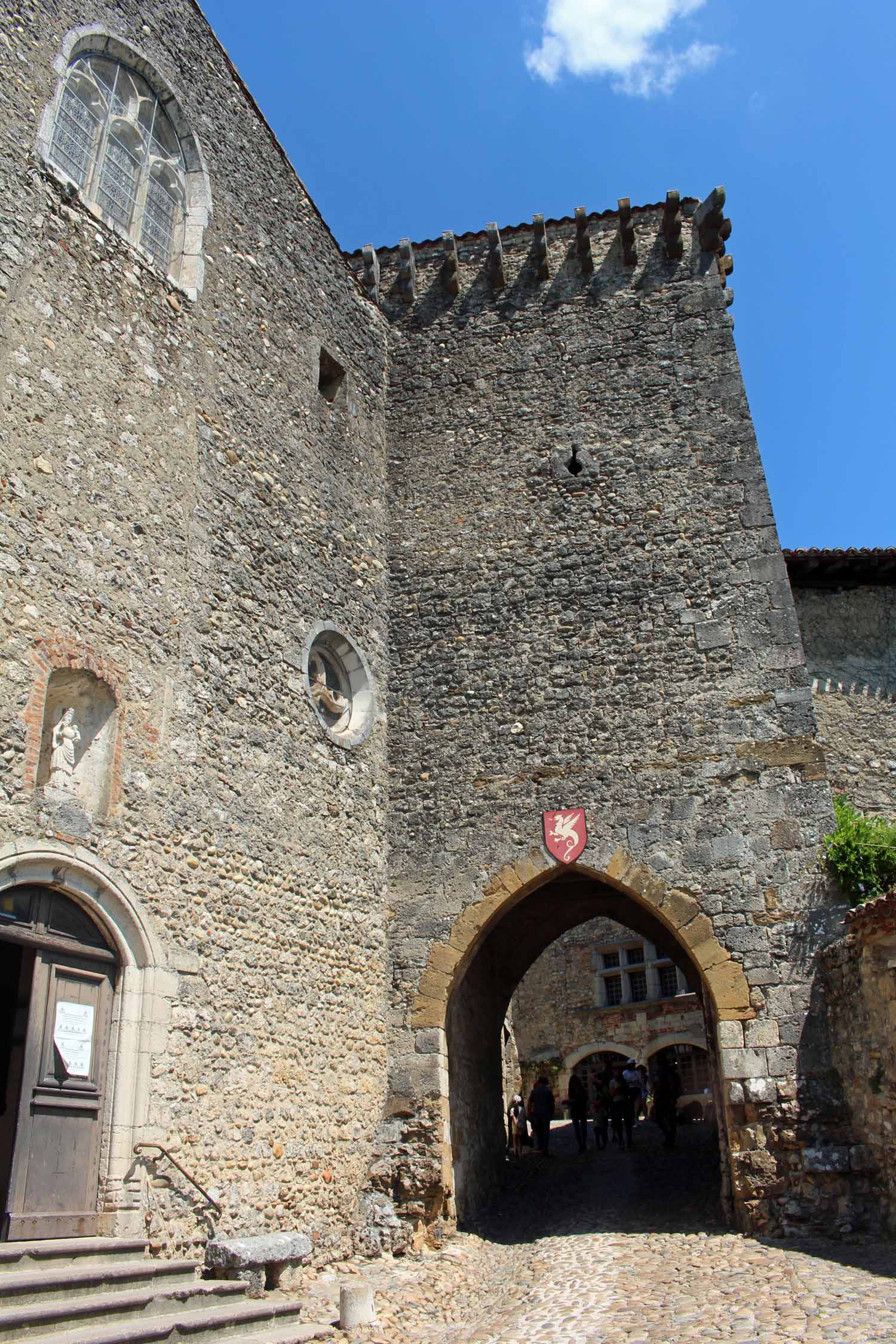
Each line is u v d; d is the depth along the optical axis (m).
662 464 11.09
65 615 6.80
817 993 8.72
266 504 9.38
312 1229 7.88
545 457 11.45
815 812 9.31
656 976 20.95
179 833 7.40
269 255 10.31
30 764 6.31
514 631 10.73
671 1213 9.38
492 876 9.83
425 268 12.90
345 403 11.27
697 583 10.45
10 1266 5.30
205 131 9.62
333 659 10.30
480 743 10.34
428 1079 9.20
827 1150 8.12
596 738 10.09
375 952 9.55
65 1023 6.28
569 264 12.45
